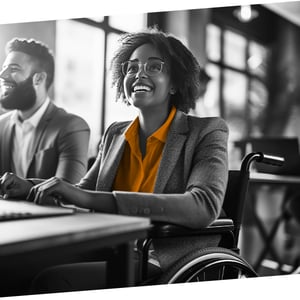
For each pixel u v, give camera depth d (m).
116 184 1.29
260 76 7.38
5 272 1.13
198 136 1.21
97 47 3.79
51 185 0.92
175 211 0.97
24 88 2.54
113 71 1.42
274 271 2.92
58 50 3.36
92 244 0.65
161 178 1.17
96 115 3.75
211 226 1.07
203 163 1.14
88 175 1.41
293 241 3.85
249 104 7.12
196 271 1.01
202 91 5.53
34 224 0.68
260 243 3.76
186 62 1.33
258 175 3.13
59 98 3.44
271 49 7.67
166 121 1.28
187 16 5.33
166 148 1.21
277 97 7.65
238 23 6.95
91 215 0.80
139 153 1.29
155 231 0.96
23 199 1.15
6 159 2.48
